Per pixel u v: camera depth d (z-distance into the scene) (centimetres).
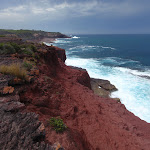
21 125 310
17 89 566
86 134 603
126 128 776
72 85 1305
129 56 5384
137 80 2433
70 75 1700
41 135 314
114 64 3847
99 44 10956
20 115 346
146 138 727
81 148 444
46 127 441
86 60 4350
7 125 303
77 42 12475
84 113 773
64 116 646
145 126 877
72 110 720
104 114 879
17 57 1017
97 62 4078
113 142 612
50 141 375
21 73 636
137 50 7250
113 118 853
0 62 802
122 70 3145
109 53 6097
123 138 664
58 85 876
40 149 267
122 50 7225
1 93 482
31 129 305
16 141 268
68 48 7750
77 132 543
